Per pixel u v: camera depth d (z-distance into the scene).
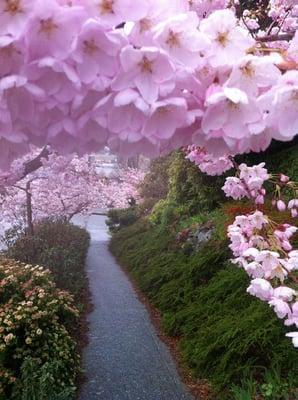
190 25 0.79
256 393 3.78
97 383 4.94
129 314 7.55
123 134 0.79
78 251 11.68
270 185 5.98
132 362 5.48
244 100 0.76
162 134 0.80
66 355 4.68
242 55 0.83
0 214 11.91
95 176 14.14
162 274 7.86
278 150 7.57
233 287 5.30
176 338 6.14
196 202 9.47
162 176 16.78
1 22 0.72
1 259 6.50
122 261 12.48
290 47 0.88
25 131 0.83
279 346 3.94
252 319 4.32
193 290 6.37
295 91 0.78
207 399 4.36
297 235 4.44
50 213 12.77
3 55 0.74
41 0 0.69
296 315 2.34
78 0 0.76
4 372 4.20
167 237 9.39
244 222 2.88
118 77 0.76
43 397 3.87
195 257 6.68
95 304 8.25
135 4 0.76
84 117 0.79
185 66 0.80
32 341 4.63
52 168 9.29
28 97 0.76
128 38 0.78
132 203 19.75
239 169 3.24
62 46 0.73
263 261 2.52
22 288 5.18
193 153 3.14
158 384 4.86
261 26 5.38
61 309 5.69
